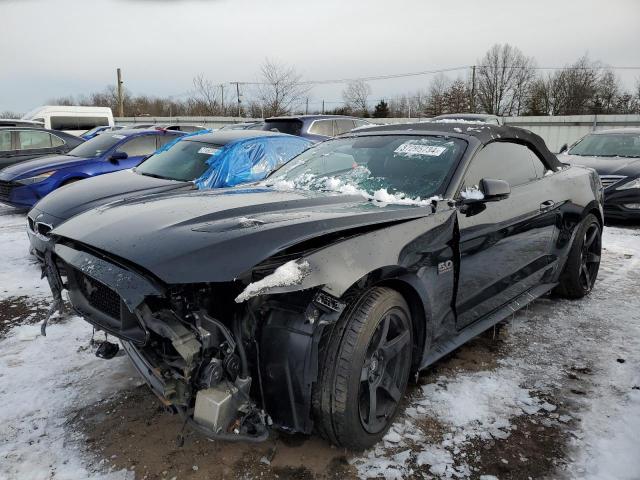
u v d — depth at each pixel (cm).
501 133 354
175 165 640
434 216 272
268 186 344
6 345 351
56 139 1119
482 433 253
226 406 199
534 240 363
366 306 225
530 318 399
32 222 515
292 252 215
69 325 384
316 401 218
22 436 251
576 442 246
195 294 206
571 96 5447
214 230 221
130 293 203
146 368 232
